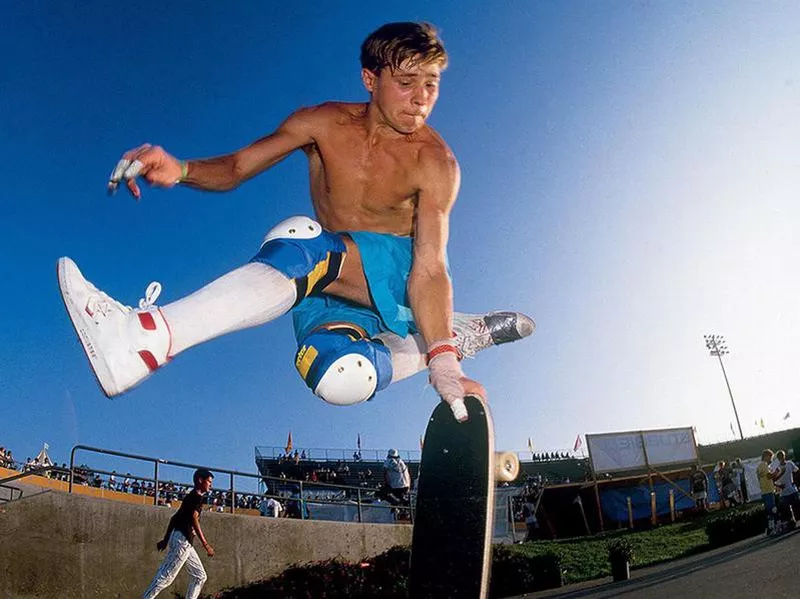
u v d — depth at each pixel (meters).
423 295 2.54
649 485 19.17
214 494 15.74
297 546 10.98
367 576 10.07
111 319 2.20
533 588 9.74
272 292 2.50
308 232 2.69
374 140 2.84
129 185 2.57
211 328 2.36
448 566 2.15
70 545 8.78
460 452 2.28
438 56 2.72
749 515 12.20
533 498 19.84
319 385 2.71
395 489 14.64
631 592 7.33
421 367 3.18
